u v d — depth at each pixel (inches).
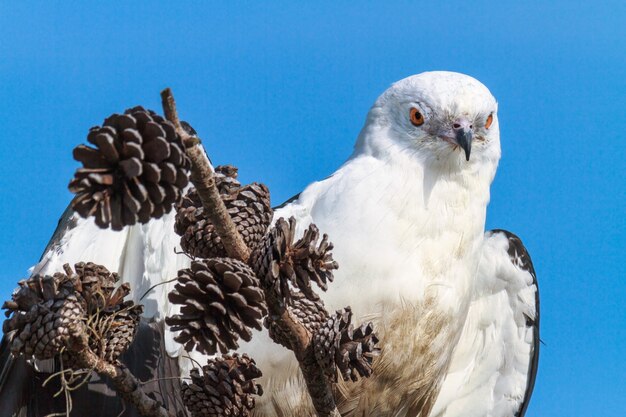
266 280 251.4
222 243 255.9
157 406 267.3
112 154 203.0
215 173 270.1
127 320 264.4
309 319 268.5
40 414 385.1
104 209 203.6
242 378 279.0
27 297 245.9
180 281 244.7
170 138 207.6
